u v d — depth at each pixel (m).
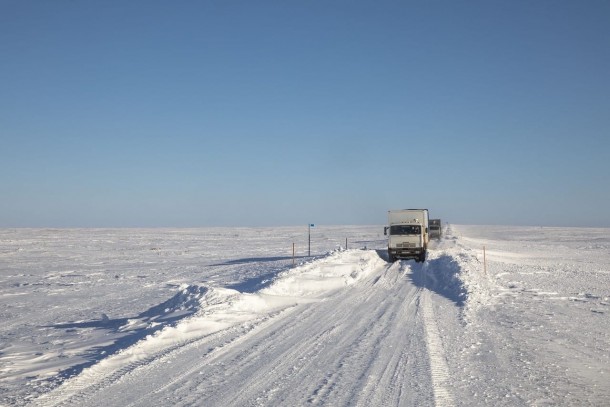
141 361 10.86
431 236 66.75
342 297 20.69
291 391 8.80
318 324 14.92
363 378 9.52
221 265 39.75
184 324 13.60
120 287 27.73
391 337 13.12
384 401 8.23
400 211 38.34
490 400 8.38
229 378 9.59
